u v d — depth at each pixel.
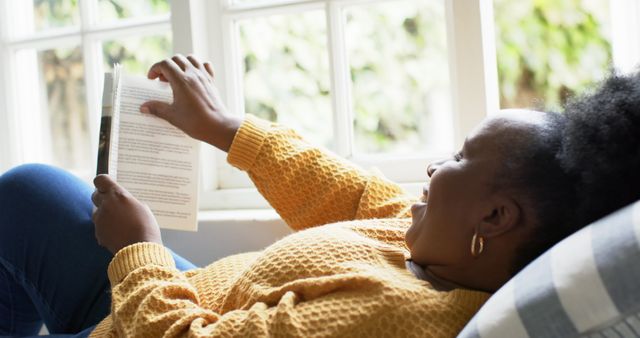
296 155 1.21
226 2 1.64
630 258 0.60
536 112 0.85
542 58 2.01
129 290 0.92
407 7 1.54
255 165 1.22
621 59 1.43
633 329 0.60
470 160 0.84
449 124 1.54
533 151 0.80
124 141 1.19
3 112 1.90
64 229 1.28
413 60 1.55
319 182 1.19
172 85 1.24
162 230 1.53
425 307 0.80
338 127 1.57
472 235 0.84
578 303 0.62
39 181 1.31
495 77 1.45
